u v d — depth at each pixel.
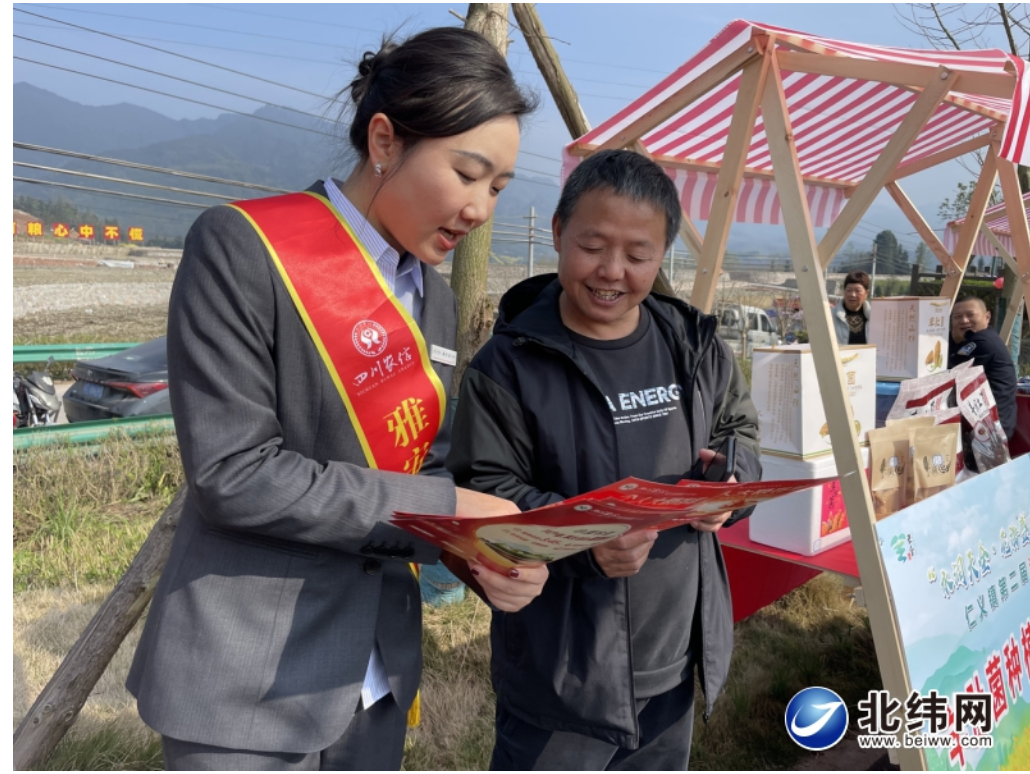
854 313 5.18
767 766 2.44
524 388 1.45
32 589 3.57
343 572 1.08
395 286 1.16
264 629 1.01
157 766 2.23
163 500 4.96
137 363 5.98
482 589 1.28
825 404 1.97
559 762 1.50
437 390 1.12
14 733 2.00
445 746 2.42
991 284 11.41
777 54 2.12
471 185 1.02
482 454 1.45
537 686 1.47
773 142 2.11
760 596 2.82
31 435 5.15
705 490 0.91
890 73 2.11
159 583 1.07
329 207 1.08
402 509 0.98
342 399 1.03
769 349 2.44
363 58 1.13
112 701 2.57
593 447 1.46
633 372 1.52
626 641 1.44
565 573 1.40
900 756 1.89
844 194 4.53
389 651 1.17
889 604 1.87
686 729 1.61
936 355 3.21
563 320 1.56
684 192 3.79
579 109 3.46
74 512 4.38
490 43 1.04
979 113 3.16
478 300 3.49
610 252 1.37
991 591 2.24
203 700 0.98
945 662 1.99
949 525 2.14
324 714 1.04
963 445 2.66
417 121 0.97
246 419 0.93
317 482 0.95
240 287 0.95
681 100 2.44
